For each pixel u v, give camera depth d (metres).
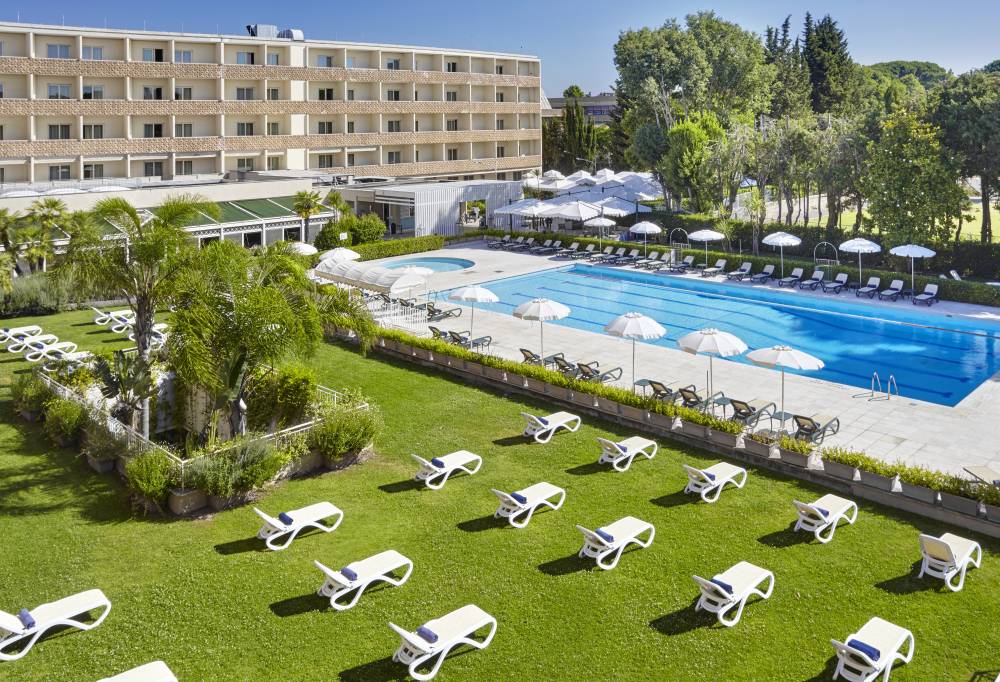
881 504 16.34
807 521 15.15
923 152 38.03
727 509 16.16
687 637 11.98
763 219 46.19
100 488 17.28
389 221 57.28
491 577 13.65
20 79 53.97
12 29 52.28
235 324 17.14
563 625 12.30
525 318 24.42
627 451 18.17
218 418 19.64
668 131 55.47
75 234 18.48
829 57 105.81
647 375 24.97
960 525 15.35
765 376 25.00
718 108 80.50
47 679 11.06
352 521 15.74
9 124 53.91
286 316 17.31
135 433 17.98
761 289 37.72
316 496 16.88
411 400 22.89
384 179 68.50
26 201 38.09
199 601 12.95
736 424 18.89
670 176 52.66
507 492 16.97
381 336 27.80
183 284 17.34
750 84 83.12
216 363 17.36
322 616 12.55
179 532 15.32
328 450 18.08
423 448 19.42
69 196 39.59
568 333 30.61
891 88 68.38
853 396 23.06
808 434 19.22
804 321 33.31
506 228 58.03
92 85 56.69
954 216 39.03
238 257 17.67
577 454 19.02
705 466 18.30
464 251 49.81
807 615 12.52
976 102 37.47
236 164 64.69
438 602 12.92
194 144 60.28
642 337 21.84
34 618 11.74
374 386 24.16
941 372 26.11
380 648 11.76
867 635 11.23
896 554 14.33
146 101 57.69
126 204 18.25
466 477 17.77
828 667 11.28
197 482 16.12
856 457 16.80
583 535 15.12
